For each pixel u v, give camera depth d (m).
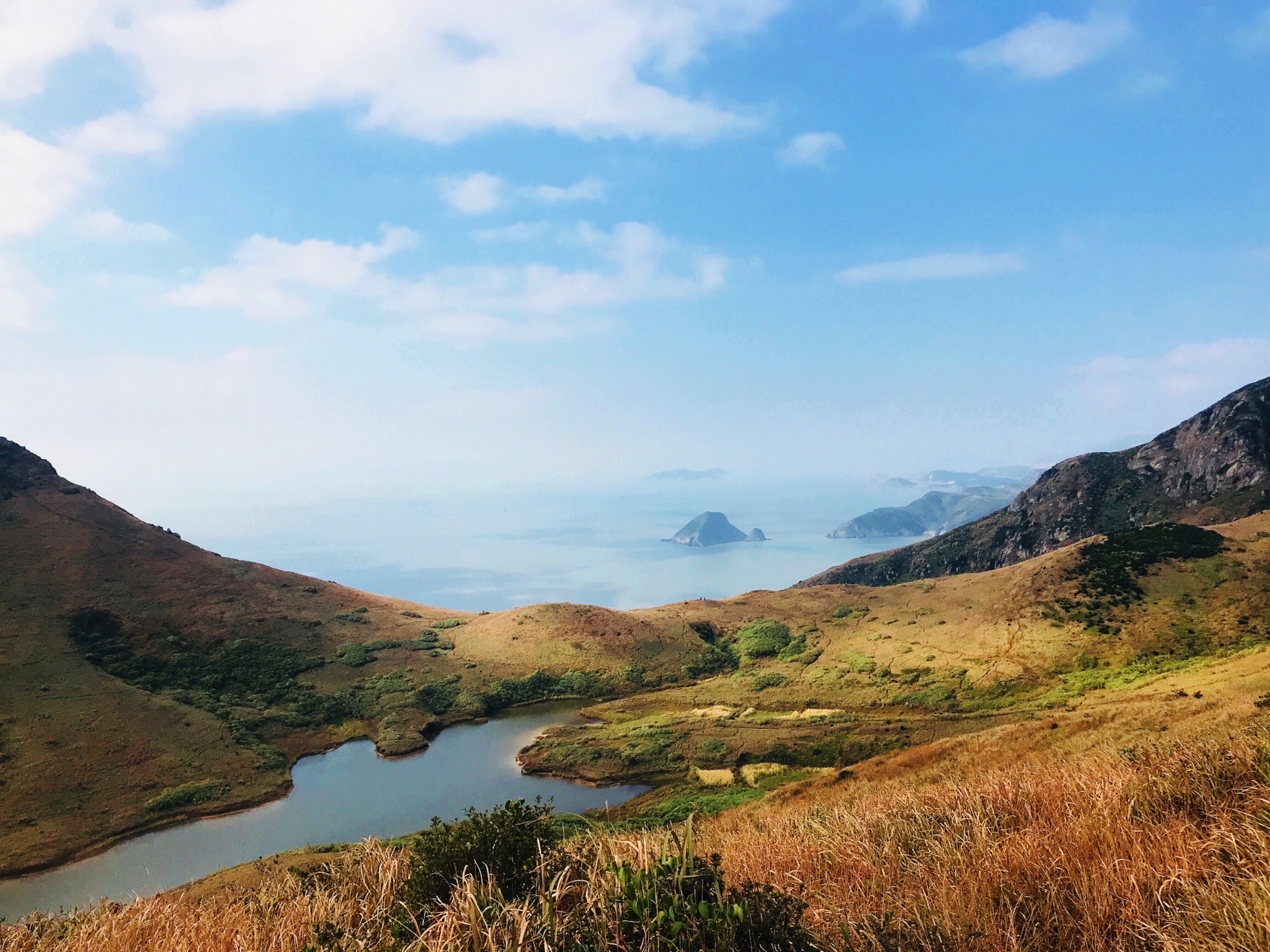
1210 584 83.75
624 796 60.59
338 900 9.95
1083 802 8.80
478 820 8.18
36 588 93.06
